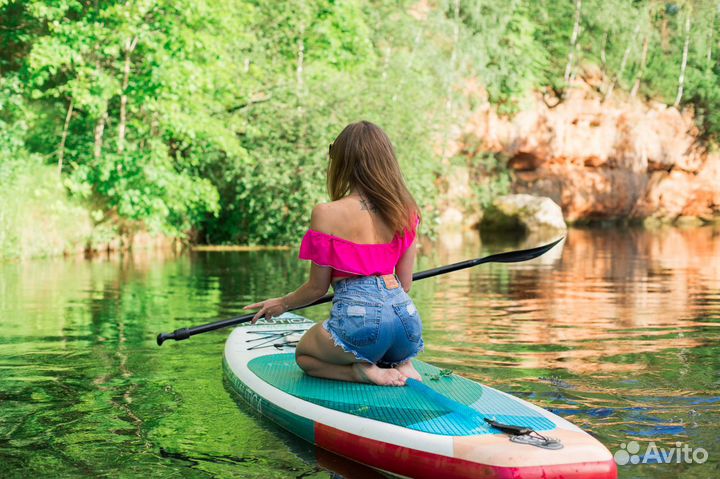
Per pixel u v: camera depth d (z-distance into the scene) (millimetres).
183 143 14031
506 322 5664
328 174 3293
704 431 2865
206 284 8359
